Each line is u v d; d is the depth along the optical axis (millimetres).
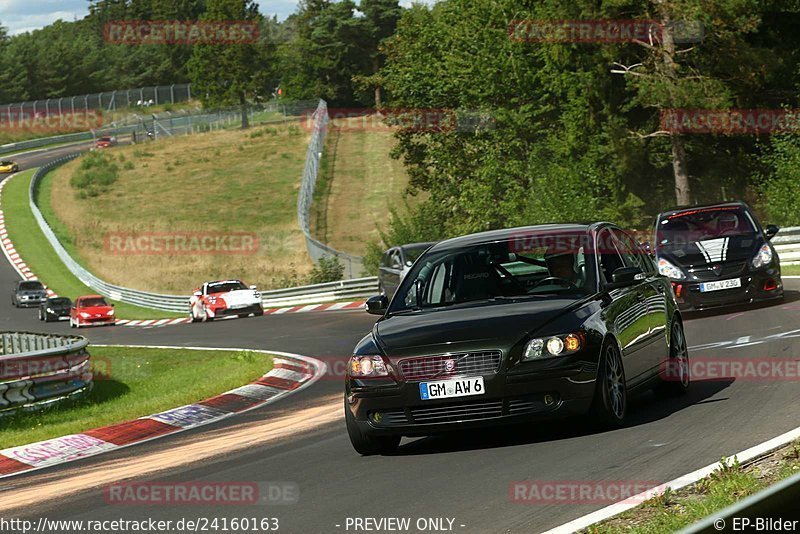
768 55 72312
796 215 63594
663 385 20516
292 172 194125
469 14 104062
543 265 18578
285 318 75062
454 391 16359
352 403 17156
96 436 27250
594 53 77812
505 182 97062
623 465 13930
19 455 25266
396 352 16797
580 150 81625
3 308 131500
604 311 17516
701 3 70375
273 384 36000
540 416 16312
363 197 166375
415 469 15750
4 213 182625
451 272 18969
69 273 147375
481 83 98125
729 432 15391
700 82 72125
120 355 58500
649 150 79375
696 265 37062
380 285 60844
